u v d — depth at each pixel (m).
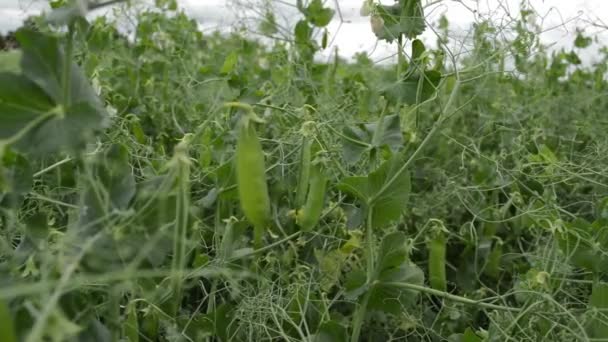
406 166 1.63
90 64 2.43
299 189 1.70
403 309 1.82
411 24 1.80
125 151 1.19
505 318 1.76
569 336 1.63
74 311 1.08
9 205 1.38
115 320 1.16
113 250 1.12
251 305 1.65
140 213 1.14
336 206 1.98
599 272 1.77
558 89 4.12
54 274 1.09
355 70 3.70
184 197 1.13
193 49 3.93
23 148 0.95
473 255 2.36
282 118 2.54
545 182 2.55
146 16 3.67
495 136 3.34
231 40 3.94
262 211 1.32
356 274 1.64
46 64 0.96
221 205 1.94
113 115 2.14
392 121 1.80
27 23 1.60
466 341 1.60
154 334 1.58
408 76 1.80
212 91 3.10
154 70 3.42
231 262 1.81
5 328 0.69
